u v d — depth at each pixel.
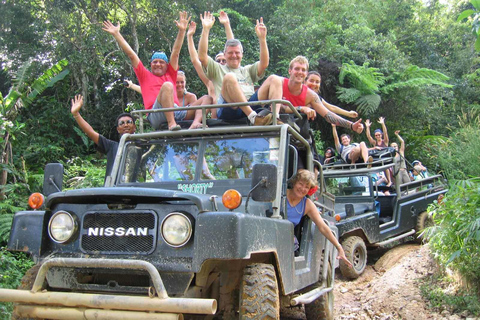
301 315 6.21
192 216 3.51
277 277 4.02
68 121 15.28
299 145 5.32
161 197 3.52
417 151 18.52
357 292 7.47
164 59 6.22
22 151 12.85
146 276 3.59
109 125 16.89
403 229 10.29
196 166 4.77
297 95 5.64
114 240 3.64
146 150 5.06
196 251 3.33
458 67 25.22
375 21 24.39
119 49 15.92
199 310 3.07
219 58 7.10
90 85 16.94
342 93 17.69
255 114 4.76
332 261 5.86
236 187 4.51
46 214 3.86
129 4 16.03
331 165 11.27
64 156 13.67
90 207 3.78
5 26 15.95
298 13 19.73
